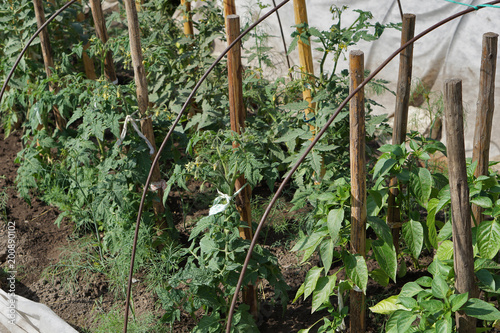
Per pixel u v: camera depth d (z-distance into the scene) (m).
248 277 2.85
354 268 2.64
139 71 3.25
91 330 3.29
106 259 3.74
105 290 3.61
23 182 4.05
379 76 5.02
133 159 3.49
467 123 4.56
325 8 5.11
